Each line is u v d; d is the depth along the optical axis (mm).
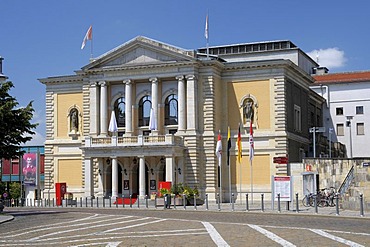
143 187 71812
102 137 75688
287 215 42062
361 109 99500
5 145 49781
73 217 42875
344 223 32812
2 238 27172
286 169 70250
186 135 73062
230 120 75250
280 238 23844
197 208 56250
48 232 29906
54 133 83312
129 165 76500
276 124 72688
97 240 24781
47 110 83875
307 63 104000
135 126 76875
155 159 75562
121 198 70688
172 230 29109
